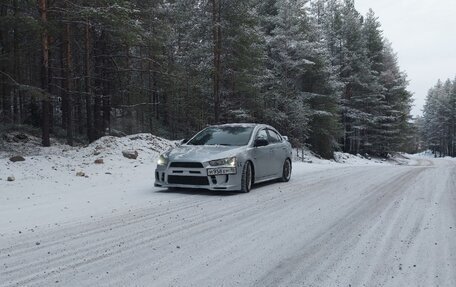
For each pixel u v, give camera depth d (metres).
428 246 4.83
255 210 7.02
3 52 17.78
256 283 3.73
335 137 38.81
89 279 3.84
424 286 3.64
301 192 9.08
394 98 51.62
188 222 6.13
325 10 45.22
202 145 9.42
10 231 5.71
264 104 28.36
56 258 4.48
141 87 24.98
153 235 5.40
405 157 63.75
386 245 4.89
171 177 8.80
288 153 11.27
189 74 23.94
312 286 3.66
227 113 24.86
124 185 10.31
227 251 4.68
